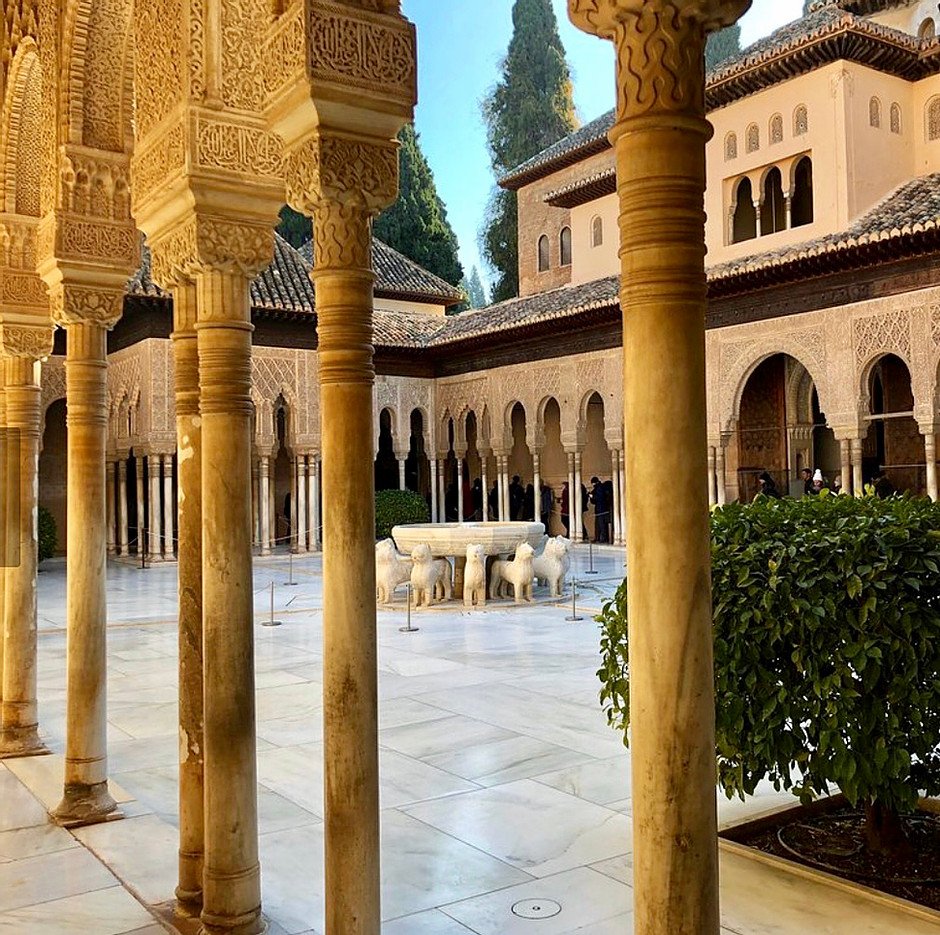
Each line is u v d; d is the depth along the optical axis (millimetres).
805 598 3373
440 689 7082
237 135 3436
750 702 3504
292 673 7828
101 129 4816
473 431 28062
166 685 7465
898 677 3262
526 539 12734
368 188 2930
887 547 3357
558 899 3449
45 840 4211
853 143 16500
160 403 19719
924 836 3900
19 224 5824
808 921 3164
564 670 7797
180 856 3512
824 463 21156
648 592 1943
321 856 3941
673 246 1928
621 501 20031
